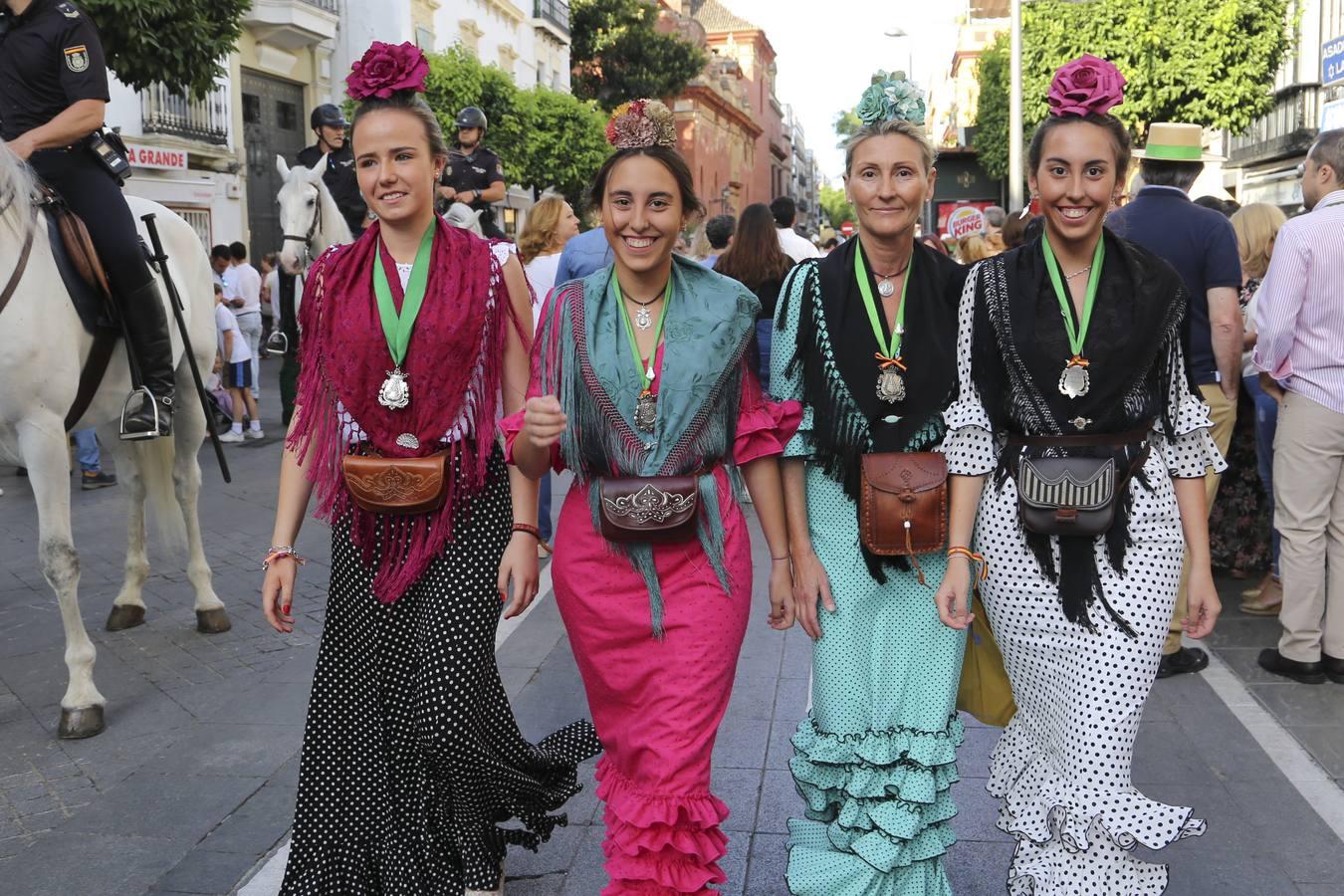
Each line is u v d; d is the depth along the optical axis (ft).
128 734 14.62
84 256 15.25
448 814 9.61
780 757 13.38
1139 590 8.86
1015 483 8.98
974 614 9.50
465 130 30.55
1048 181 8.69
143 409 16.31
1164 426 9.02
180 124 65.05
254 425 39.17
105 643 18.06
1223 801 12.26
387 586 9.35
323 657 9.72
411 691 9.62
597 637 8.99
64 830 12.05
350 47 82.48
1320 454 15.16
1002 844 11.34
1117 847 8.85
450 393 9.30
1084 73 8.70
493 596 9.46
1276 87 77.15
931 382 9.06
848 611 9.23
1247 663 16.48
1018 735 9.77
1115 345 8.67
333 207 28.53
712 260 30.19
